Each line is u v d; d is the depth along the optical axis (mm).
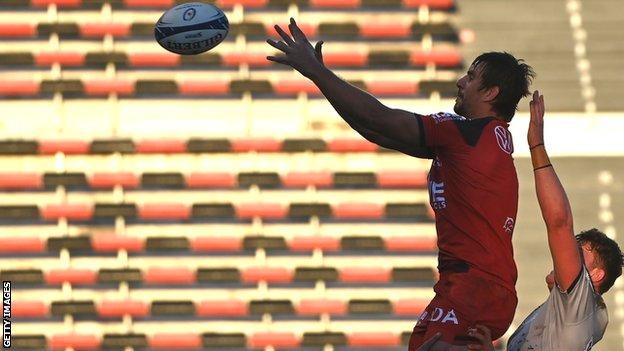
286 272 44094
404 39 50000
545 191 18469
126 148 46812
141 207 45625
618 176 46344
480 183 17812
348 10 50656
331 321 43188
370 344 42312
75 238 44906
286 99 48344
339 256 44719
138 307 43281
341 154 47062
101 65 48969
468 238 17891
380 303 43219
